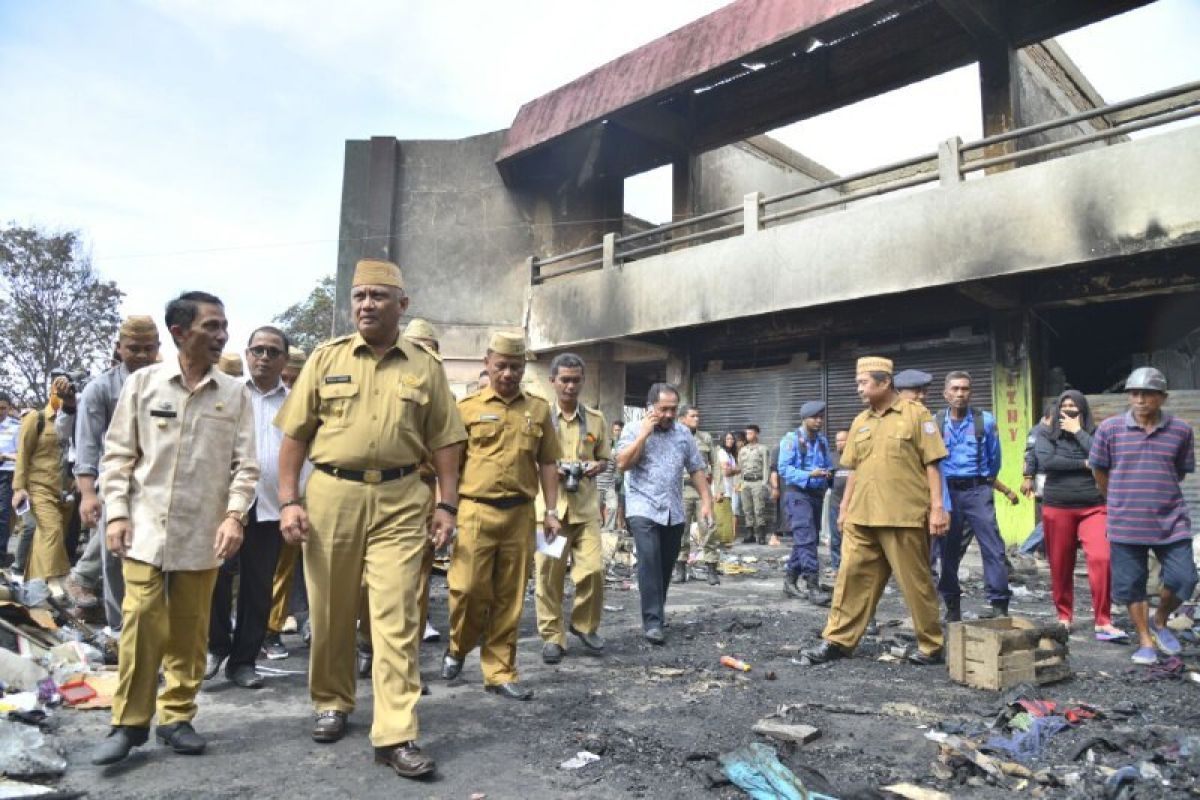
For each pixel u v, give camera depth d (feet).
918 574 16.97
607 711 13.61
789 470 26.30
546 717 13.23
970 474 20.67
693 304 42.75
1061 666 15.66
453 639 15.30
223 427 11.69
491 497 14.46
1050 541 20.80
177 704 11.41
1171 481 17.43
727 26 43.29
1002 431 37.42
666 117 51.83
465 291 57.77
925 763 11.16
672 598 27.32
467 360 57.06
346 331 57.00
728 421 49.60
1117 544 17.76
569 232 57.57
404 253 58.39
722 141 52.19
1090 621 22.22
